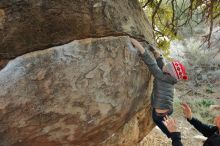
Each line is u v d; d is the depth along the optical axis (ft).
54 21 13.21
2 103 12.74
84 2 13.89
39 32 13.01
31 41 12.92
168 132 15.24
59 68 13.28
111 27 14.56
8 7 12.69
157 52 16.42
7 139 13.47
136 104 16.62
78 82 13.70
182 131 26.68
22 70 12.80
